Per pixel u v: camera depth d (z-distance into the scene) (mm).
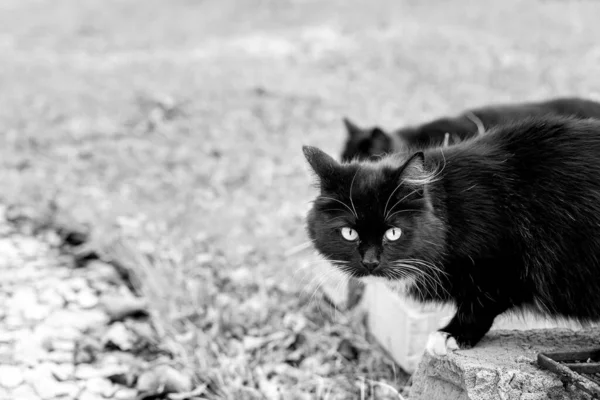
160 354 1271
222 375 1225
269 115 2270
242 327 1311
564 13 3188
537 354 1021
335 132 2041
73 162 1892
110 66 3217
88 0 5418
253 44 3510
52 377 1200
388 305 1234
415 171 1024
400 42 2992
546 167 1030
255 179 1761
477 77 2330
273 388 1195
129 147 1995
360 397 1185
